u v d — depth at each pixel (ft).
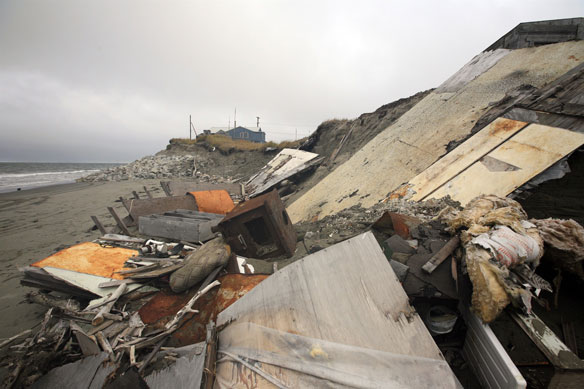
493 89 21.75
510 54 24.32
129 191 59.36
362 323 6.59
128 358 9.03
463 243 9.22
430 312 8.45
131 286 13.10
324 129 57.52
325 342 6.37
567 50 19.19
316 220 24.99
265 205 15.42
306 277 7.28
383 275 7.52
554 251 8.95
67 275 13.14
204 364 6.97
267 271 15.47
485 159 16.02
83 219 36.83
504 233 8.33
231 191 42.19
